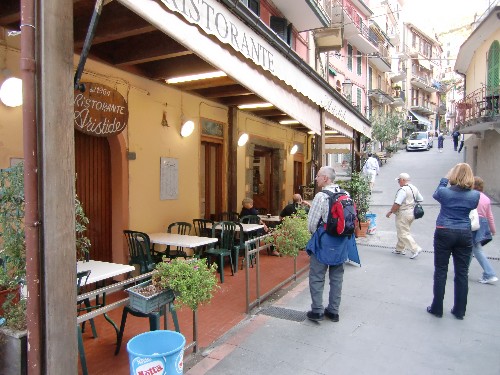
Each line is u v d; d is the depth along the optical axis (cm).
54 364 247
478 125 1655
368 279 673
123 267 448
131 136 634
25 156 237
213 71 607
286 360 389
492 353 407
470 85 2159
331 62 2347
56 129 245
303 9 1248
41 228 242
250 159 1016
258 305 543
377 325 477
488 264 655
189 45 330
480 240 648
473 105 1798
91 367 376
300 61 560
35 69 238
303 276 701
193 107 777
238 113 946
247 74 441
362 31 2728
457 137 3262
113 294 595
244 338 438
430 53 5594
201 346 420
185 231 750
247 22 416
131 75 627
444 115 6750
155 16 290
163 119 696
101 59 565
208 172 869
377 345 424
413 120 4744
